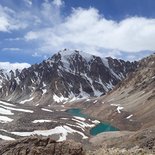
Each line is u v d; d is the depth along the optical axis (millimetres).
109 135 103938
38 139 30094
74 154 29422
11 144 30484
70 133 111938
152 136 70000
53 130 110250
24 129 105125
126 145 75625
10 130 103062
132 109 180250
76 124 134375
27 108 156000
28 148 29656
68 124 126438
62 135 107500
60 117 146625
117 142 84438
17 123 116750
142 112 165625
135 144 68625
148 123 143625
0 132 93812
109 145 84688
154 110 157000
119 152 31312
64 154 29312
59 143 29875
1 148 30406
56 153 29312
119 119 170625
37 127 110375
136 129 144375
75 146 29828
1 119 124938
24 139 30297
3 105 153000
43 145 29766
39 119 126188
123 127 154625
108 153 31234
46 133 106312
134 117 163750
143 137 77438
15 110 147125
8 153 29734
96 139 102438
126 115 171750
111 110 195250
